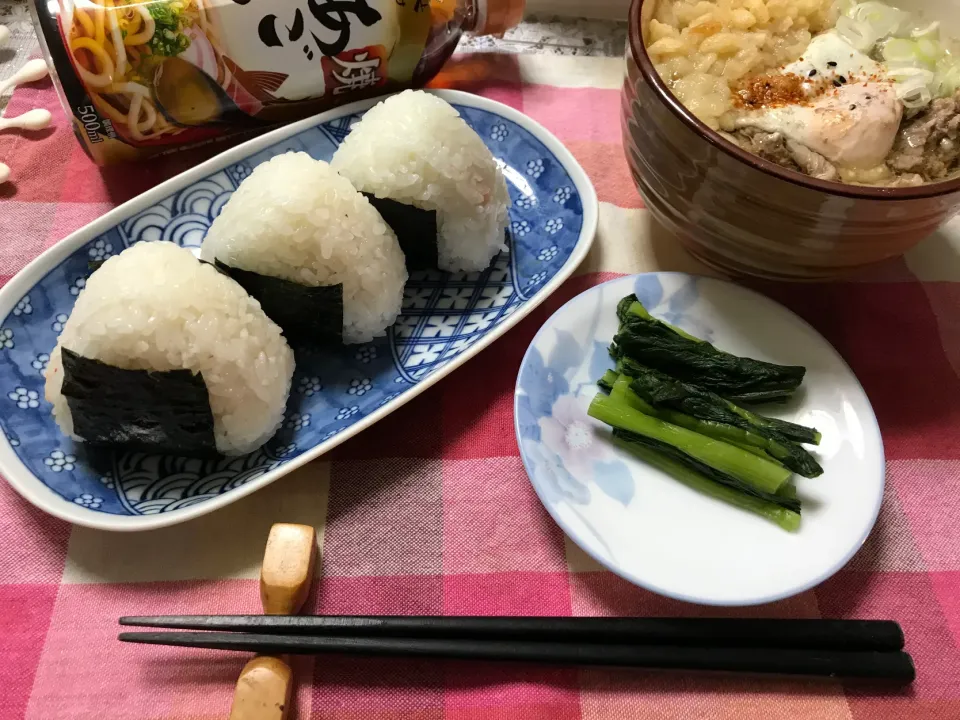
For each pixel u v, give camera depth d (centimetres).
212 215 31
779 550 23
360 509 25
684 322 28
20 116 33
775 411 26
